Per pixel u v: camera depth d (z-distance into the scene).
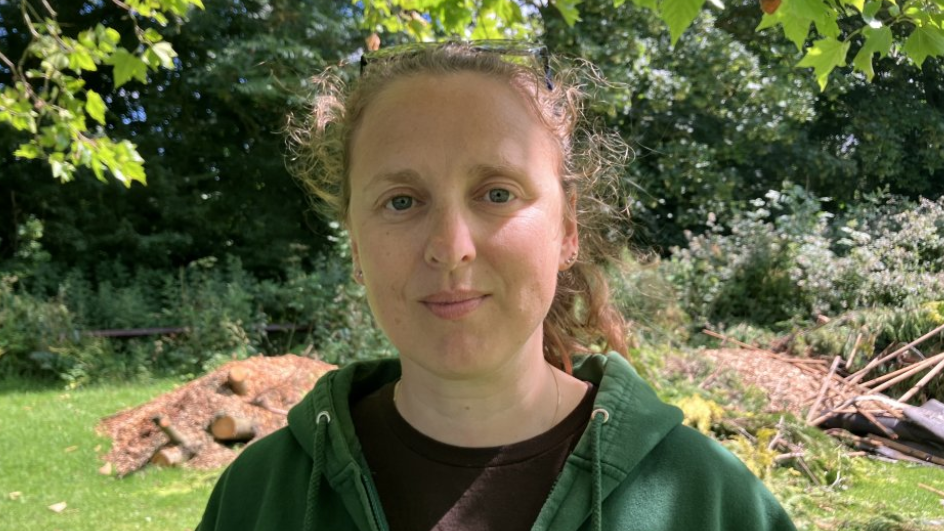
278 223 11.85
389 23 3.75
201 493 4.79
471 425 1.09
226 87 10.75
